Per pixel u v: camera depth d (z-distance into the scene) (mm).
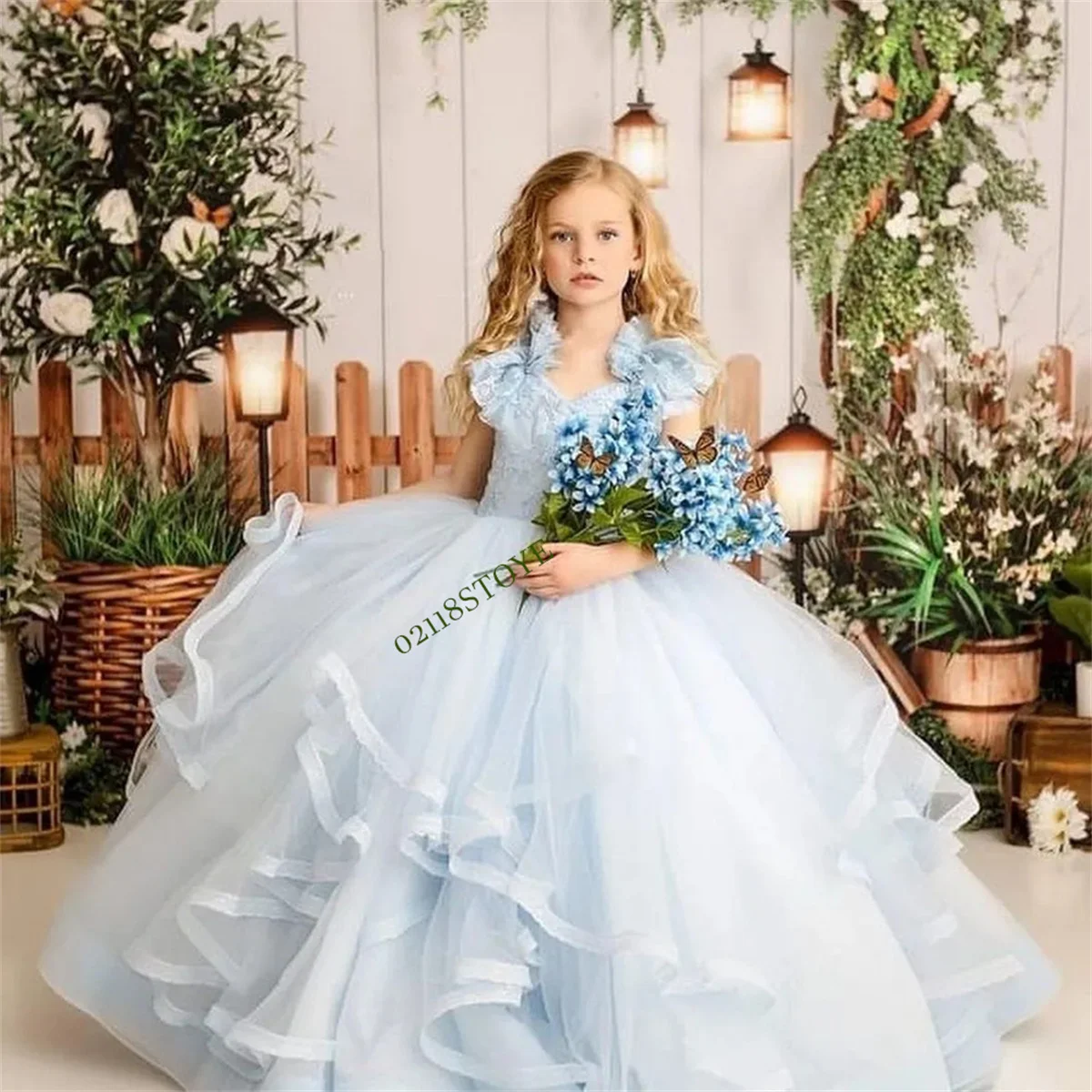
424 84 4195
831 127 4121
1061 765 3545
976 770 3719
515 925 2215
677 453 2457
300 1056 2172
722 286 4203
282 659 2494
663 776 2279
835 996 2234
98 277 3826
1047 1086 2418
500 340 2713
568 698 2328
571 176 2660
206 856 2439
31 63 3771
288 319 3709
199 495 3852
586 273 2605
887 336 3910
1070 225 4109
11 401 4113
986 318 4148
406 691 2398
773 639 2531
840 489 4043
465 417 2842
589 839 2258
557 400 2594
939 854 2549
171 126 3678
